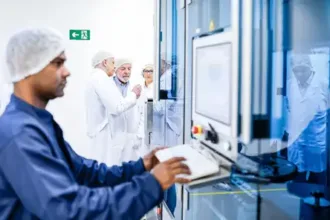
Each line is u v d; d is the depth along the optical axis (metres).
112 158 3.44
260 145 0.94
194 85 1.18
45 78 1.02
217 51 0.93
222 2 0.99
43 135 0.95
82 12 4.04
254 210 1.24
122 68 3.45
